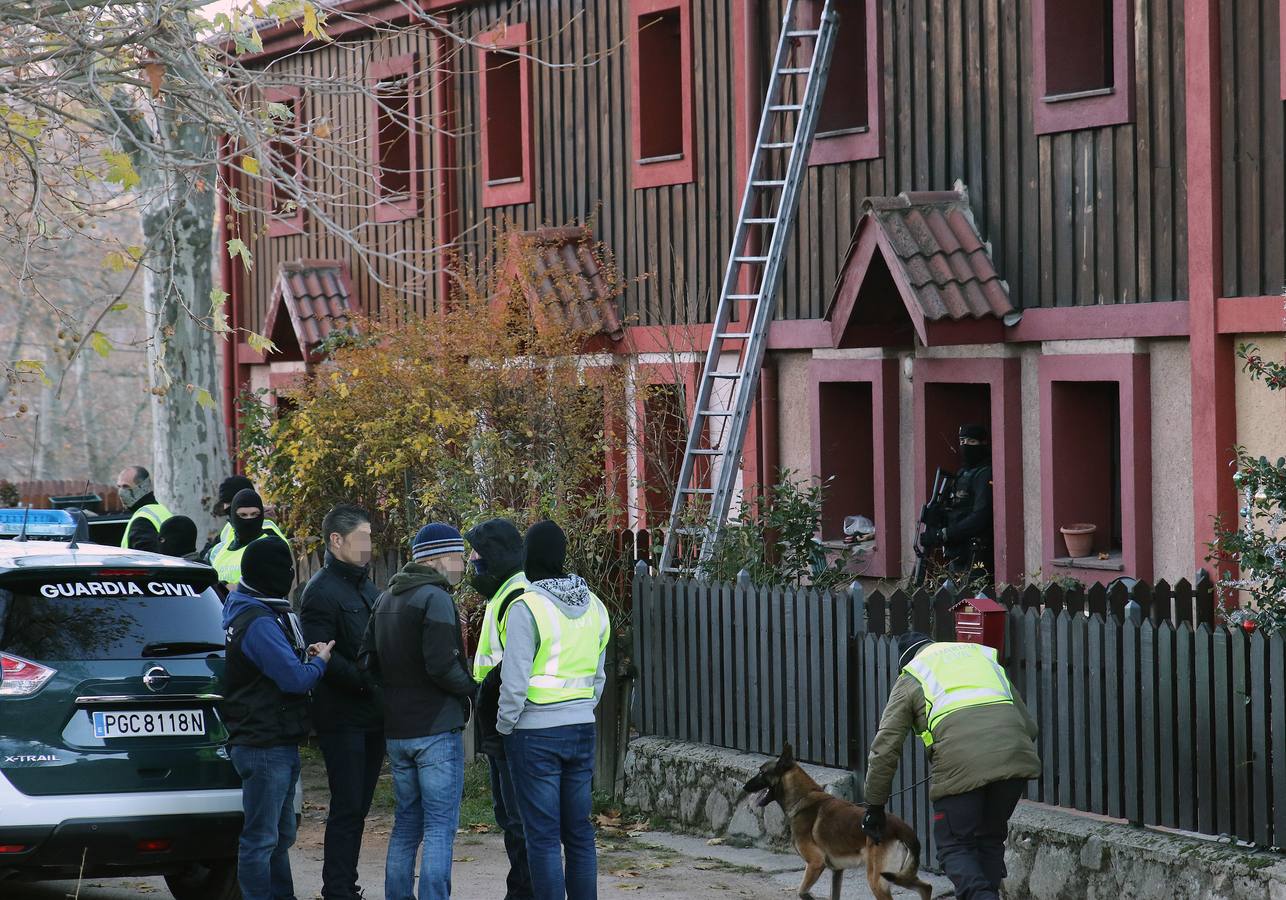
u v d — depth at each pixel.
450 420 12.62
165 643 7.62
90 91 9.82
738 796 9.77
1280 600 7.72
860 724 9.20
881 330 13.30
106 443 47.47
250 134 9.84
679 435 14.32
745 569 10.36
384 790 11.55
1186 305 10.84
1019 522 12.38
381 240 19.53
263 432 15.06
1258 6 10.34
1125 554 11.38
